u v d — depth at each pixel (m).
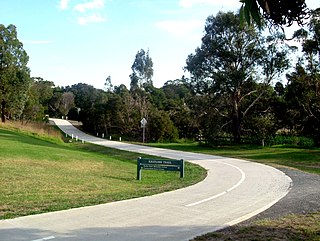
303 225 7.81
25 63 57.84
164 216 8.72
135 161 26.20
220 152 35.56
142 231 7.42
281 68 44.66
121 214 8.78
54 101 104.69
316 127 41.62
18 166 16.06
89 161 21.42
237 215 8.98
